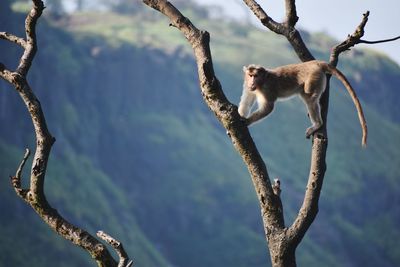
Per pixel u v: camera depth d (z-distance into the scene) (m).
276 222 12.08
